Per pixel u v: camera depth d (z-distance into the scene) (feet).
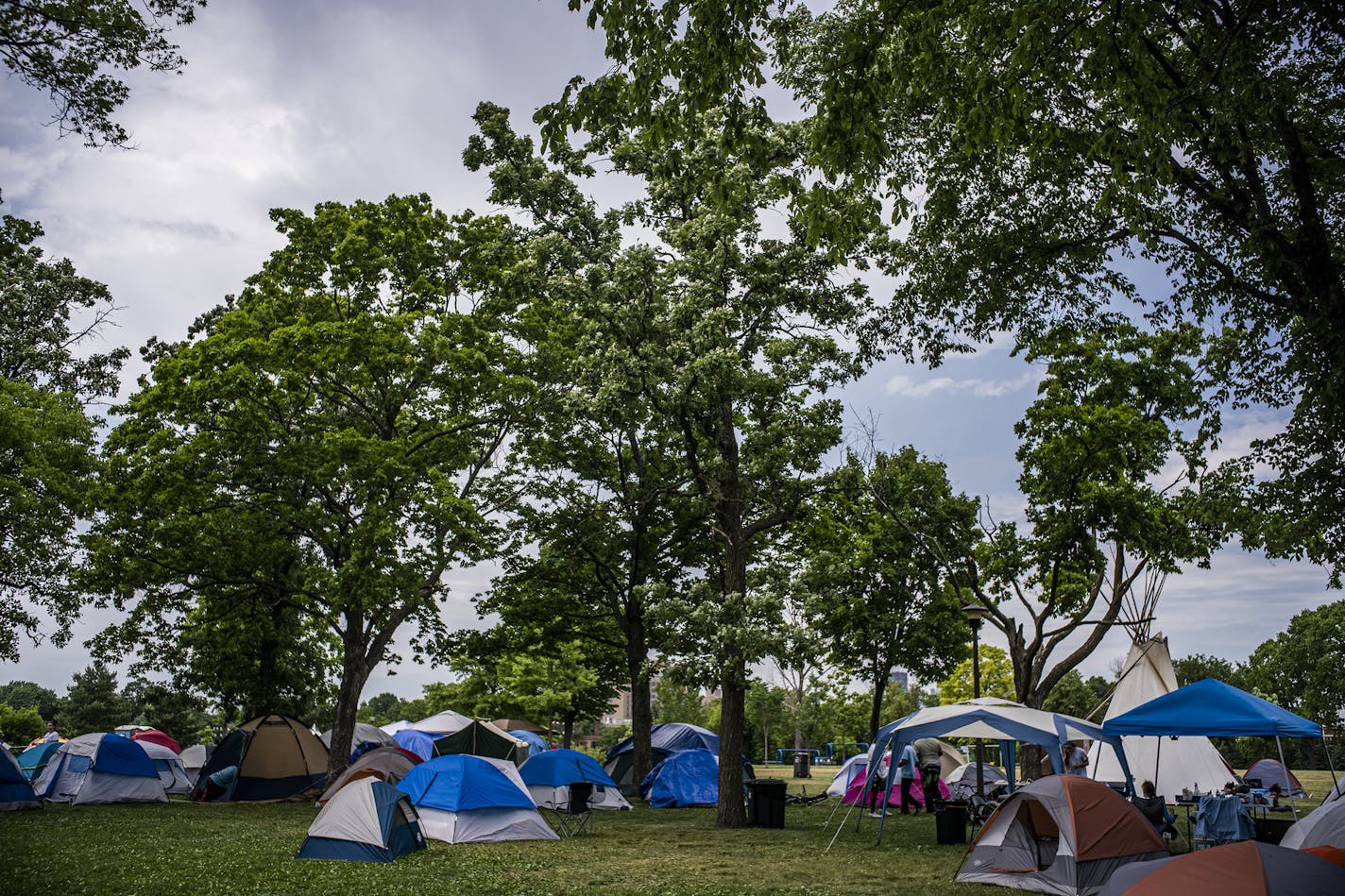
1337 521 56.95
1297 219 53.93
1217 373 64.13
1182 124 46.75
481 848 56.18
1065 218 61.93
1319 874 25.20
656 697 308.81
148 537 85.05
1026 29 38.55
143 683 110.83
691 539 100.73
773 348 73.72
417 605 87.97
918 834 65.31
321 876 43.62
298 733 89.61
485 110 79.25
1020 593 98.99
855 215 42.27
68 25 42.78
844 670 115.44
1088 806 43.57
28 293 119.03
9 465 91.56
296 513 87.35
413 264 95.91
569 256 74.90
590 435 97.66
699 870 48.08
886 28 38.68
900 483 108.17
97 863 45.32
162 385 84.48
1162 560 92.99
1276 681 263.08
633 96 37.09
